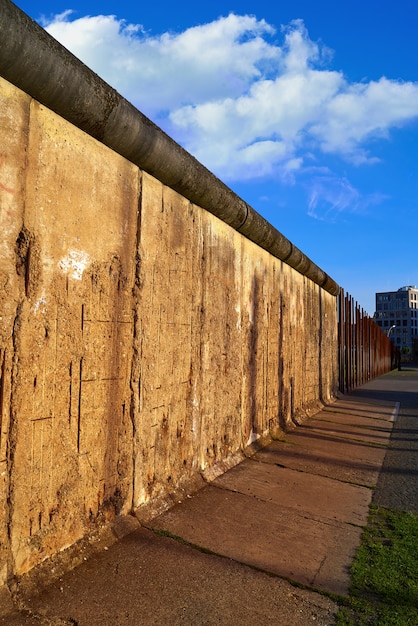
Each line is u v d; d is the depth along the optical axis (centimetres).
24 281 269
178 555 330
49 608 256
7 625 237
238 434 589
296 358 881
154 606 272
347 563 351
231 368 567
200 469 484
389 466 630
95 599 270
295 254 815
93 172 324
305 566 340
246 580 312
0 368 254
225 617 271
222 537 367
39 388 279
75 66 292
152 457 395
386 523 436
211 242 507
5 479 257
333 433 803
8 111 259
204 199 470
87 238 318
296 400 877
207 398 500
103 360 334
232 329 569
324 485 530
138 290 372
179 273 437
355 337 1689
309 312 990
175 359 432
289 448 671
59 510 296
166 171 396
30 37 259
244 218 568
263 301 690
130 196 364
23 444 269
